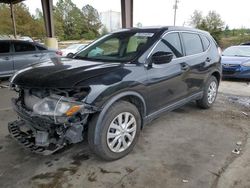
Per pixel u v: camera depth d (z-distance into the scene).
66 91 2.60
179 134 3.86
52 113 2.55
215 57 4.89
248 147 3.45
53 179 2.72
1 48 7.71
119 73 2.92
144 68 3.21
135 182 2.67
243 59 8.16
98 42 4.04
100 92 2.67
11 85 3.17
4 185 2.62
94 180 2.71
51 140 2.72
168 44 3.70
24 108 2.94
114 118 2.91
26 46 8.25
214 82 5.08
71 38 55.38
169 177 2.75
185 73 3.98
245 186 2.61
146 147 3.43
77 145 3.44
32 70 2.99
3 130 3.95
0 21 40.72
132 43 3.57
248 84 7.81
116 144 3.03
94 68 2.90
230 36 35.66
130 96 3.09
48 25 13.80
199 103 4.96
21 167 2.94
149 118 3.48
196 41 4.46
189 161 3.08
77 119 2.68
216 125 4.24
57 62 3.32
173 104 3.91
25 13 43.00
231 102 5.72
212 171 2.87
